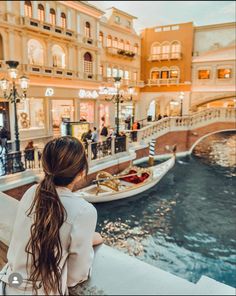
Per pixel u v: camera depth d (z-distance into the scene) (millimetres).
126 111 9172
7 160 6020
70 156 882
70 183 918
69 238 862
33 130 8375
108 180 6629
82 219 867
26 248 884
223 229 4105
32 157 6461
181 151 6062
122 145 8945
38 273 854
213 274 3355
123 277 1018
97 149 8102
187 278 3268
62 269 872
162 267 3604
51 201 846
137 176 7430
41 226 837
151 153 8734
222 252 3701
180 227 4426
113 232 4797
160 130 8156
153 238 4320
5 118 8094
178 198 5113
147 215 5188
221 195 4457
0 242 1379
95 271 1045
